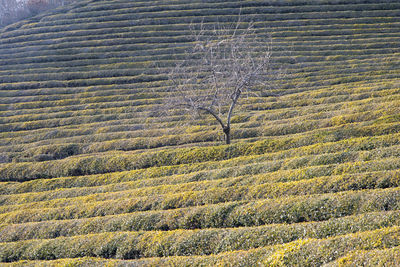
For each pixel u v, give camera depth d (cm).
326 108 3903
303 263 1455
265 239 1738
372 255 1335
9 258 2102
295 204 1958
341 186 2052
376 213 1650
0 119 5131
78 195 2852
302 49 5897
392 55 5250
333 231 1641
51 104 5394
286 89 4884
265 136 3591
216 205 2172
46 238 2269
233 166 2769
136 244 1961
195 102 3083
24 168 3566
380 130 2805
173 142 3841
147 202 2420
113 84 5738
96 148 3972
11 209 2766
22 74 6328
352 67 5119
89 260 1841
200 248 1830
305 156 2577
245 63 3212
